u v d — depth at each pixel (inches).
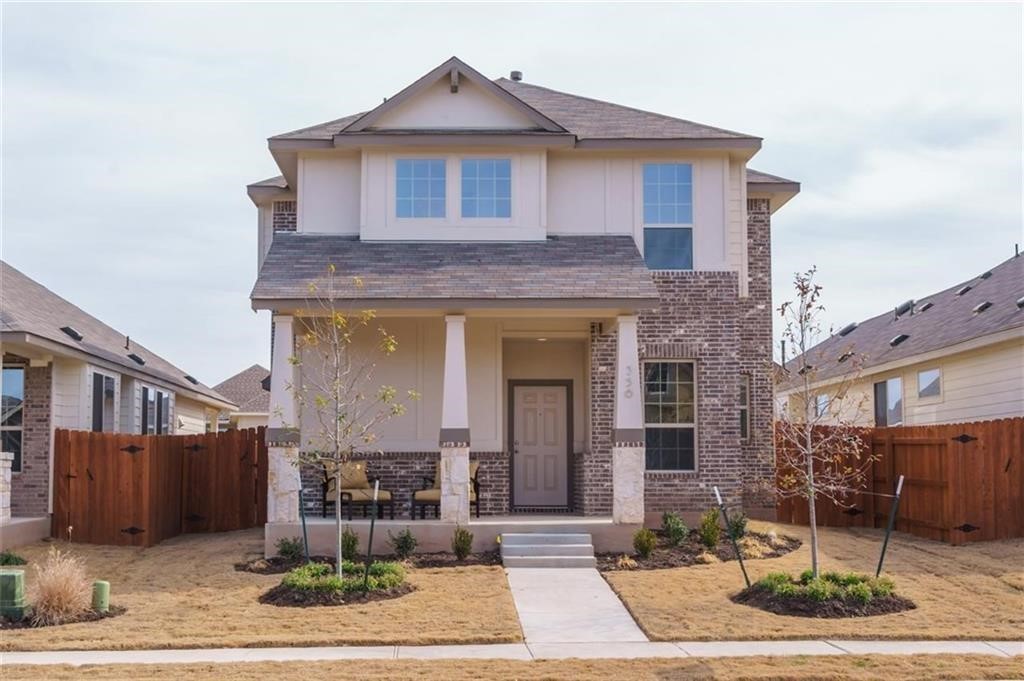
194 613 515.8
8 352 791.7
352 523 677.3
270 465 673.0
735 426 767.7
